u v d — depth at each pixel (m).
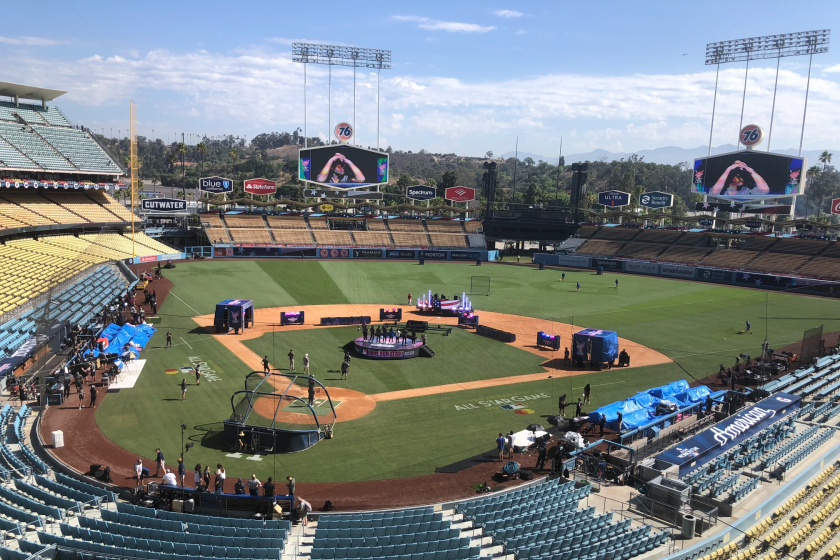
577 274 103.44
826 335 61.88
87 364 43.78
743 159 103.12
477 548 22.56
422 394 42.75
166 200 108.88
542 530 24.17
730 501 26.27
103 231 97.00
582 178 128.88
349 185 118.62
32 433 33.75
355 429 36.28
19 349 43.84
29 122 95.44
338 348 54.03
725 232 108.62
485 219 129.50
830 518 28.00
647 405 38.22
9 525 21.81
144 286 74.00
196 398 40.31
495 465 32.09
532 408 40.53
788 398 39.06
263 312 68.88
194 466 30.55
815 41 97.38
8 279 56.19
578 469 31.64
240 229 111.12
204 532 23.27
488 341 58.28
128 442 33.09
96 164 95.62
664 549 23.41
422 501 27.95
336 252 111.75
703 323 67.50
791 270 92.56
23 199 84.88
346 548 22.08
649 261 106.88
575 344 50.53
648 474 29.61
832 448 33.81
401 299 79.88
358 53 118.75
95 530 22.44
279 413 38.12
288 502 26.41
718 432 33.03
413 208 126.69
